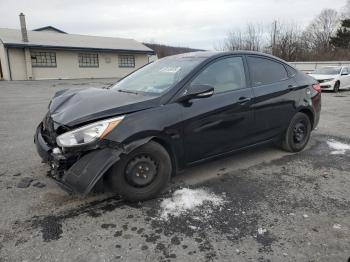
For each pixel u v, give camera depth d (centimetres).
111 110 318
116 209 323
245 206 330
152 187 338
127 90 396
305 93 496
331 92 1634
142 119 320
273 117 450
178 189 370
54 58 2792
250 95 415
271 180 398
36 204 332
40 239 272
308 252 255
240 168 439
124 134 307
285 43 3794
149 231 285
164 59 465
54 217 307
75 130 302
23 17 2564
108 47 3108
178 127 343
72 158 304
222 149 395
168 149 348
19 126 725
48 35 3041
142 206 329
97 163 295
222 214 314
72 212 317
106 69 3158
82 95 377
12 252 254
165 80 382
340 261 245
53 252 255
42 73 2739
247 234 280
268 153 505
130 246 263
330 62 2770
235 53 427
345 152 515
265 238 274
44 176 406
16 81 2461
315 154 504
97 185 316
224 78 401
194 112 355
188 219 305
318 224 296
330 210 322
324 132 659
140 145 316
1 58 2625
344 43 4866
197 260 246
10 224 294
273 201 342
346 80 1684
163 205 332
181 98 349
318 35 5534
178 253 255
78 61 2953
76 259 247
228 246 263
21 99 1283
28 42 2619
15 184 381
